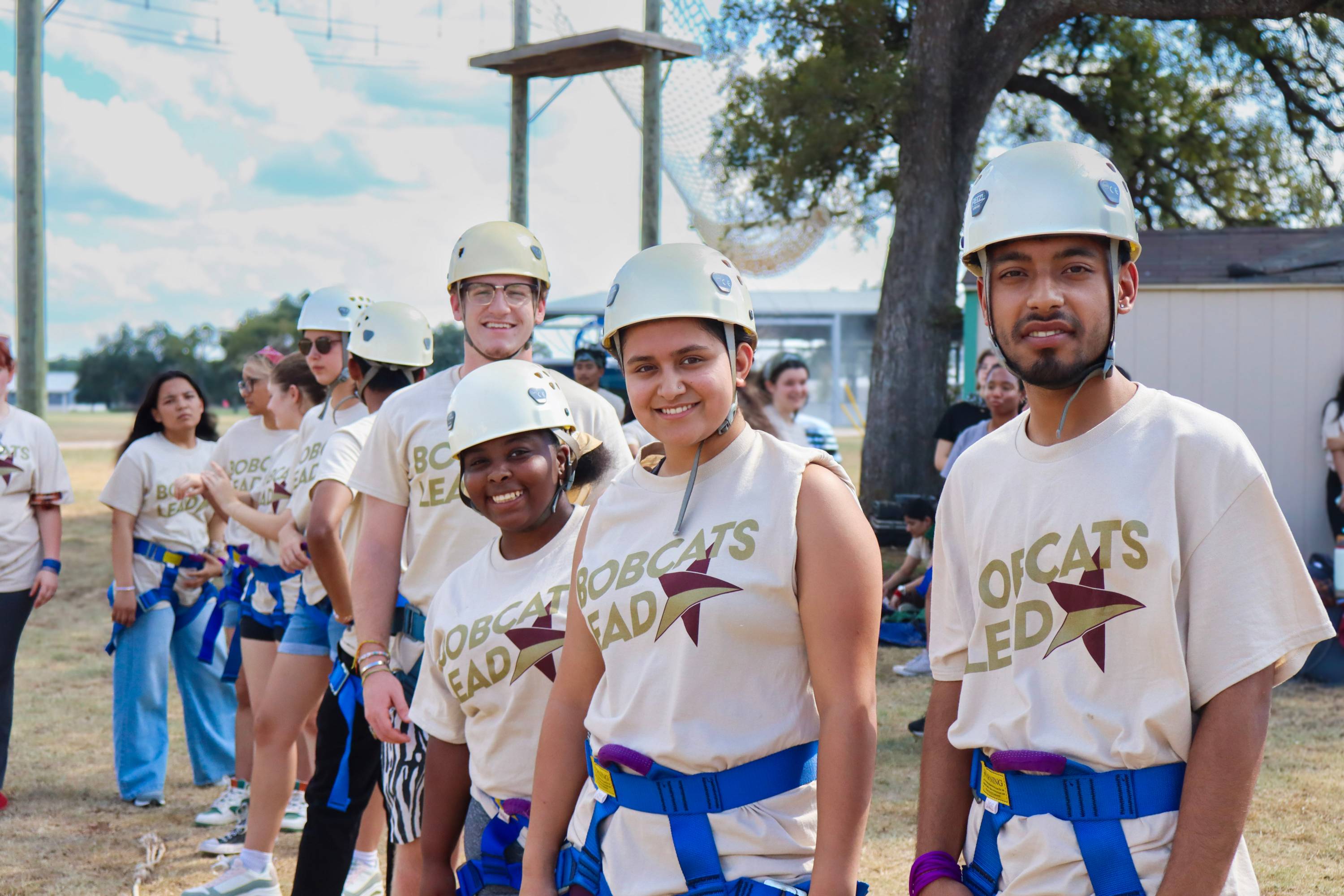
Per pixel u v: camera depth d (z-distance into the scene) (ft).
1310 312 29.22
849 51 51.60
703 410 6.74
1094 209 6.02
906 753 18.75
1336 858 13.71
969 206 6.45
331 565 11.85
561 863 7.23
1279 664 5.89
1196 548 5.84
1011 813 6.15
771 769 6.59
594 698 7.21
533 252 11.00
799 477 6.68
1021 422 6.57
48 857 15.81
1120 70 64.28
